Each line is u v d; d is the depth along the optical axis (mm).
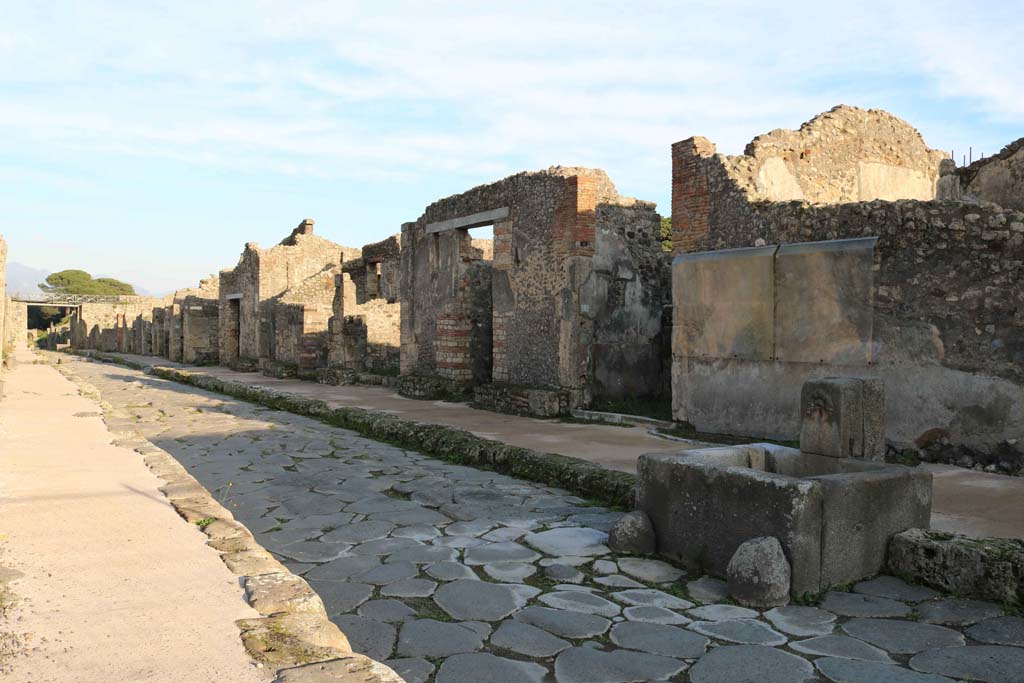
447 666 2883
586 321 10648
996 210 6340
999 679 2748
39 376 17203
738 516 3814
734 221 8391
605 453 7254
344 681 2082
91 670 2139
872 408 4418
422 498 5734
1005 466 6199
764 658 2949
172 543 3500
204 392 16422
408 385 14117
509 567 4094
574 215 10562
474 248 13742
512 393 11133
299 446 8312
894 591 3660
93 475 5168
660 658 2959
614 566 4102
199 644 2340
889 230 6938
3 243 17828
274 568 3139
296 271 24188
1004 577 3465
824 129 9859
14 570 3053
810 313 7445
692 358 8602
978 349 6395
